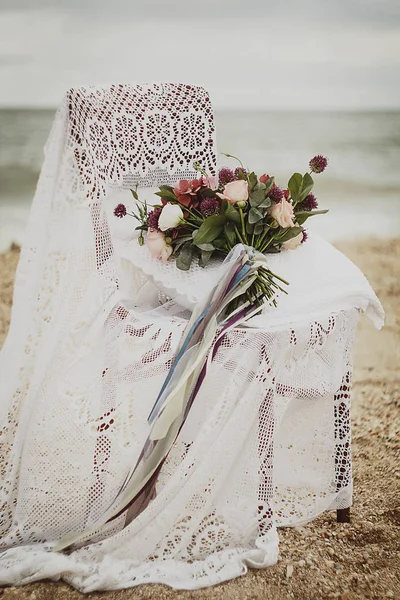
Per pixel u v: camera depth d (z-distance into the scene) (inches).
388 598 91.4
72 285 101.1
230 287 96.4
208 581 91.6
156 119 115.7
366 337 188.9
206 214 101.5
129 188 113.1
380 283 221.8
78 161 101.0
